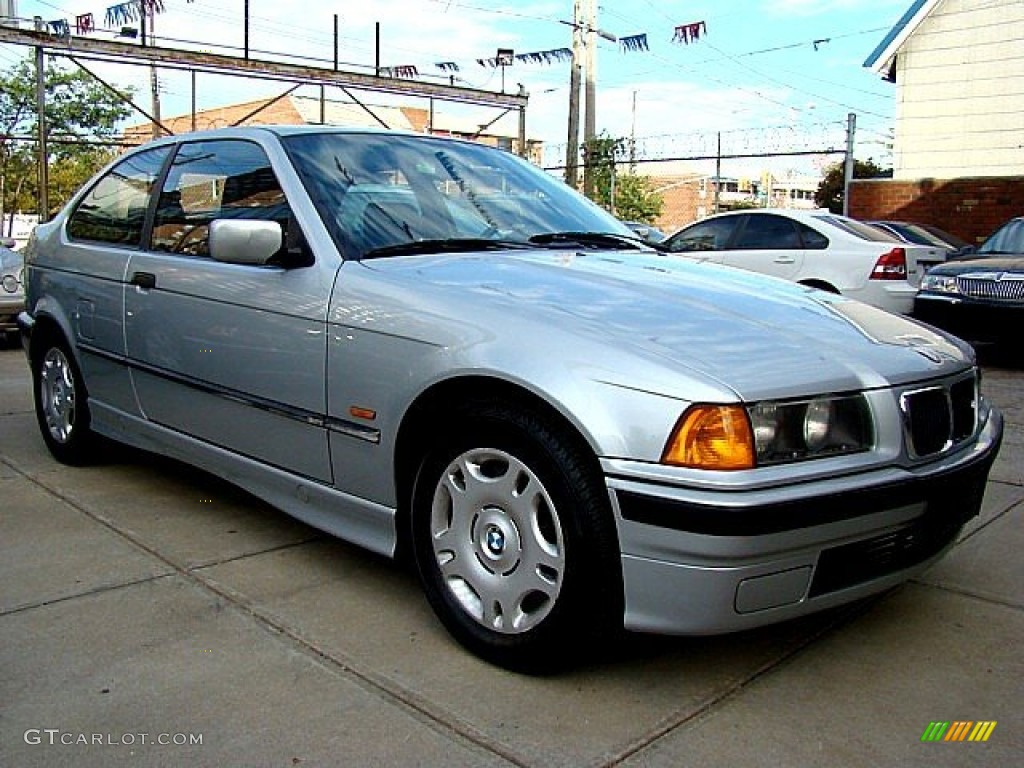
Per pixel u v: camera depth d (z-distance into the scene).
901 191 16.22
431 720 2.54
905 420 2.68
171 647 2.93
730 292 3.17
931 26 16.98
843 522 2.50
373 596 3.33
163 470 4.89
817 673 2.82
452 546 2.94
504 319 2.79
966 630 3.13
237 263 3.58
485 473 2.86
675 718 2.56
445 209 3.72
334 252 3.32
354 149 3.83
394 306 3.03
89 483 4.64
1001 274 8.37
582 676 2.78
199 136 4.23
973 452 2.97
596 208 4.39
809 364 2.61
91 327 4.50
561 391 2.56
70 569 3.54
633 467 2.45
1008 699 2.69
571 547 2.57
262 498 3.65
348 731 2.48
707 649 2.96
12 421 6.02
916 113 17.39
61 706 2.58
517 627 2.76
